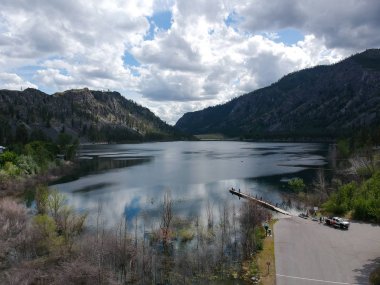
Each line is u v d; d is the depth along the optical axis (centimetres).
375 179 7644
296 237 5512
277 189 10706
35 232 5394
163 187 11056
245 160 19512
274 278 4169
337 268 4347
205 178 12962
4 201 6781
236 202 8788
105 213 7650
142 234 6066
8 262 4741
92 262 4412
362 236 5503
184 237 5825
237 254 5119
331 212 7081
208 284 4262
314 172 13875
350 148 17025
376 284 3891
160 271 4612
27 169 11981
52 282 4059
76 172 14712
